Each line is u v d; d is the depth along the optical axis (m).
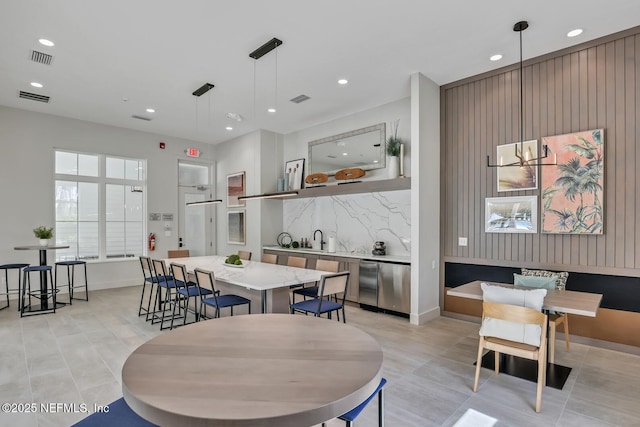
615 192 3.30
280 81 4.44
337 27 3.20
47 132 5.72
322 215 6.28
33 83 4.45
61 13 2.94
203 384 1.07
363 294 4.92
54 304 4.79
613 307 3.32
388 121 5.23
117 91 4.75
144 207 6.90
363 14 2.99
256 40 3.43
